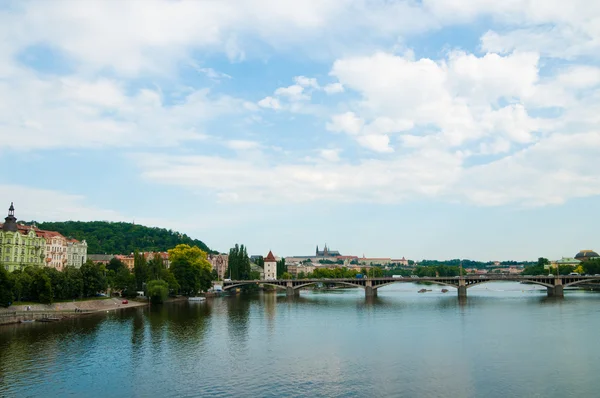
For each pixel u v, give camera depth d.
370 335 121.12
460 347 103.81
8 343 108.50
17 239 181.62
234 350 103.06
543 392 72.00
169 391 74.31
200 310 182.12
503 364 88.44
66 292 163.50
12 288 140.88
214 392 73.62
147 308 187.12
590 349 100.62
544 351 99.00
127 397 71.75
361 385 76.19
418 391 72.94
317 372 84.19
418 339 114.44
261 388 75.25
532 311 170.38
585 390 72.75
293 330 130.50
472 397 70.06
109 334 121.75
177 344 109.69
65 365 89.81
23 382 79.12
